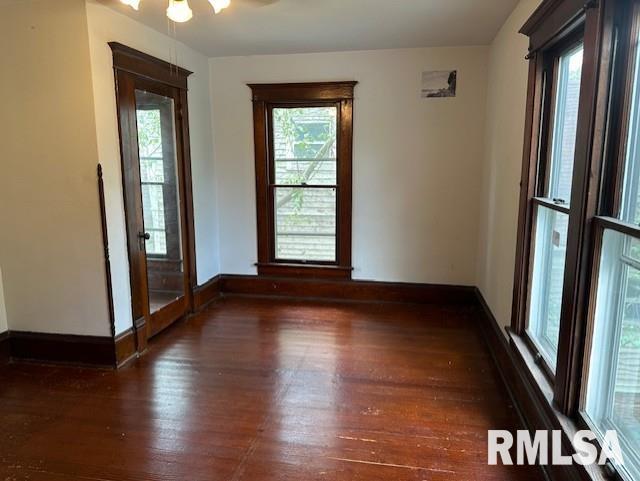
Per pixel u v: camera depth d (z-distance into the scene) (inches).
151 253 140.8
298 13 124.0
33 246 123.3
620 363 66.0
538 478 80.4
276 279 188.2
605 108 65.7
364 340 143.1
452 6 118.5
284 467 83.8
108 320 123.0
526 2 106.4
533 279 104.8
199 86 169.8
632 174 63.0
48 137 116.7
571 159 86.2
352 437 92.7
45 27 111.6
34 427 97.2
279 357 131.0
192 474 82.2
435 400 107.0
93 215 118.6
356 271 182.4
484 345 139.4
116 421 99.2
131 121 127.5
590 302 70.4
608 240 67.5
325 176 179.9
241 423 98.0
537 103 98.2
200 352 134.6
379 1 115.2
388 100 168.9
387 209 176.1
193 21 130.5
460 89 163.9
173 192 153.4
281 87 173.2
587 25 68.1
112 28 119.0
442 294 176.9
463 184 169.6
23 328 128.1
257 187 182.5
